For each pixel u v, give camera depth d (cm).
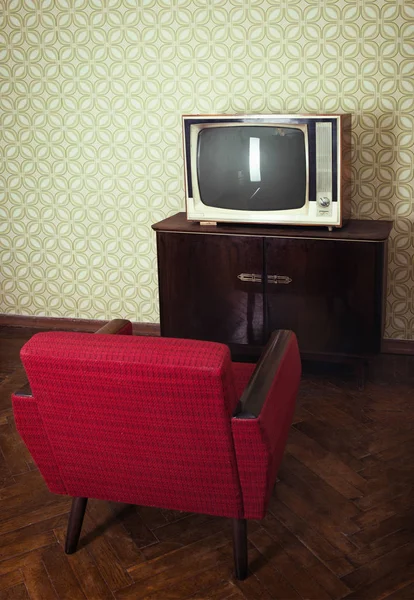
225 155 303
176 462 184
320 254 300
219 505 191
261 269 310
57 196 380
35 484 250
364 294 300
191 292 324
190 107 348
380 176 330
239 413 171
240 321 321
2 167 383
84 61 354
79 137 366
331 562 205
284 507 232
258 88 337
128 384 170
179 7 335
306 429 280
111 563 208
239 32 331
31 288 401
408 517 225
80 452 192
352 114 328
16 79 366
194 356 163
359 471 251
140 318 390
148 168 362
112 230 377
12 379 333
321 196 296
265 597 193
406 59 314
